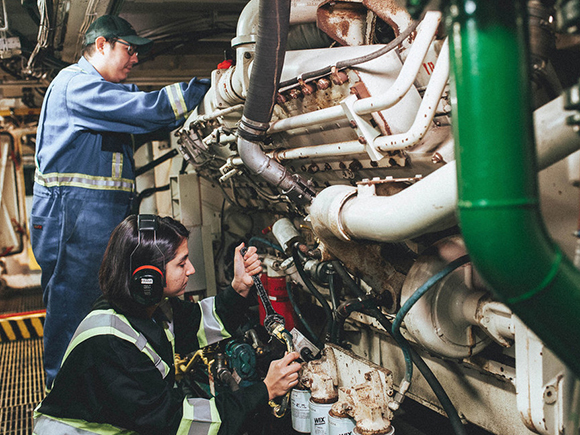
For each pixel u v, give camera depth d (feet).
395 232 3.85
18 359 13.19
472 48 1.73
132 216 4.75
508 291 1.92
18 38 11.51
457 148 1.86
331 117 4.95
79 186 7.42
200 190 12.59
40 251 7.62
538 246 1.81
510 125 1.73
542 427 3.94
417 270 5.01
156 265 4.54
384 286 5.62
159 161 12.81
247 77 5.94
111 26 7.75
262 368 7.32
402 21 4.92
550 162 3.07
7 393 10.95
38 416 4.77
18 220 22.33
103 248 7.54
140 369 4.43
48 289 7.54
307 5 6.11
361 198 4.56
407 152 4.76
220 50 14.03
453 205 3.25
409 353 5.08
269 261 9.46
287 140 6.73
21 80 15.31
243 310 6.08
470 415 6.27
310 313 9.90
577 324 1.92
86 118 7.27
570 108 1.93
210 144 9.20
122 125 7.20
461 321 4.95
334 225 4.70
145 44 8.07
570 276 1.90
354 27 5.57
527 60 1.77
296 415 6.52
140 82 15.26
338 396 6.02
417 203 3.52
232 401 4.63
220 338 5.98
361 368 5.56
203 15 12.09
